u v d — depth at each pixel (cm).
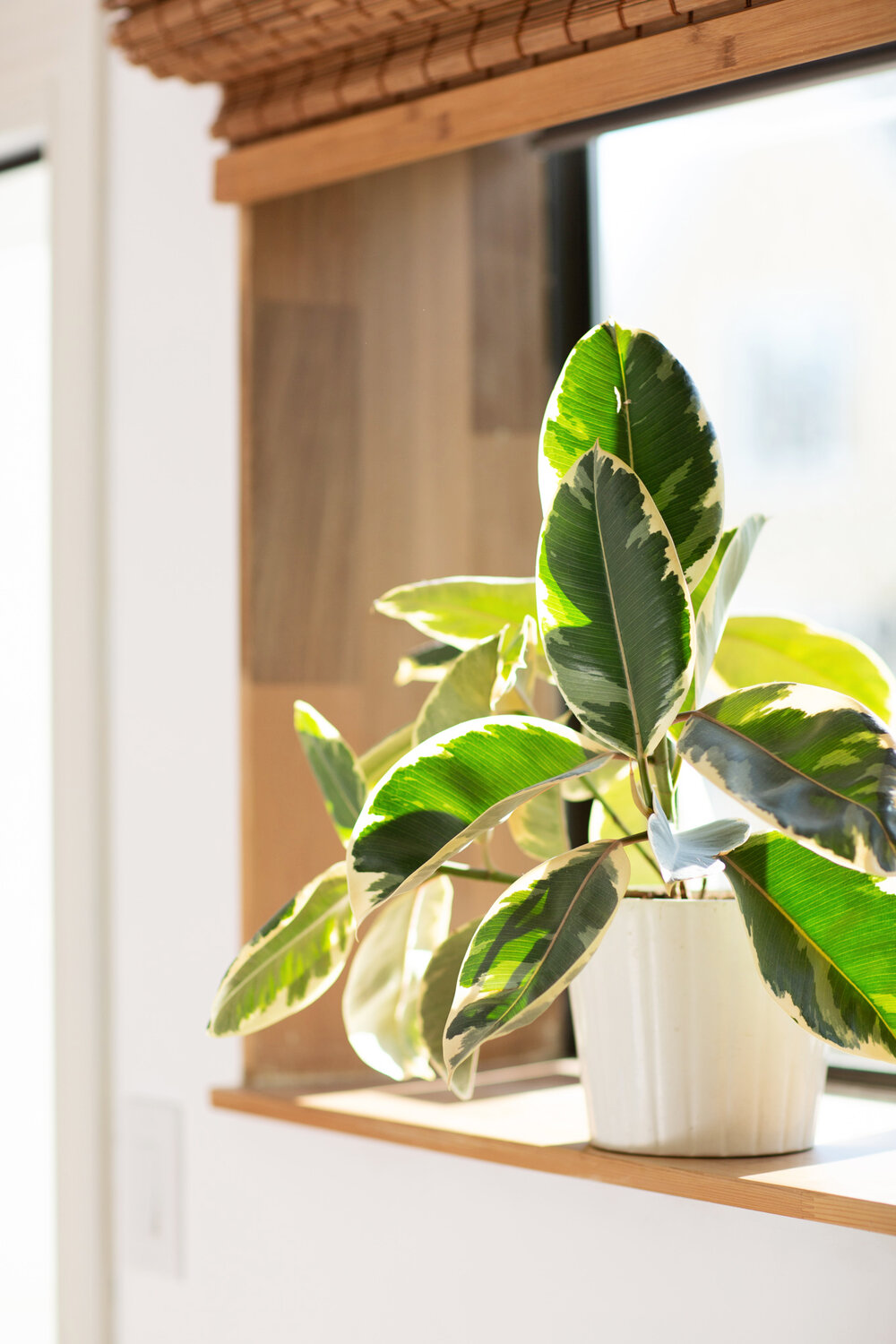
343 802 80
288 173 99
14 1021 167
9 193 137
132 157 114
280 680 104
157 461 111
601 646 63
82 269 116
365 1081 104
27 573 173
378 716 109
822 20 74
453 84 90
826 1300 72
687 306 112
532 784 65
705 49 78
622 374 65
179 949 108
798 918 64
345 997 86
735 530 69
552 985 61
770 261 108
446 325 113
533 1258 85
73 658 115
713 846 61
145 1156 109
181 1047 107
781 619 81
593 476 61
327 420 107
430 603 82
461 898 107
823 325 105
